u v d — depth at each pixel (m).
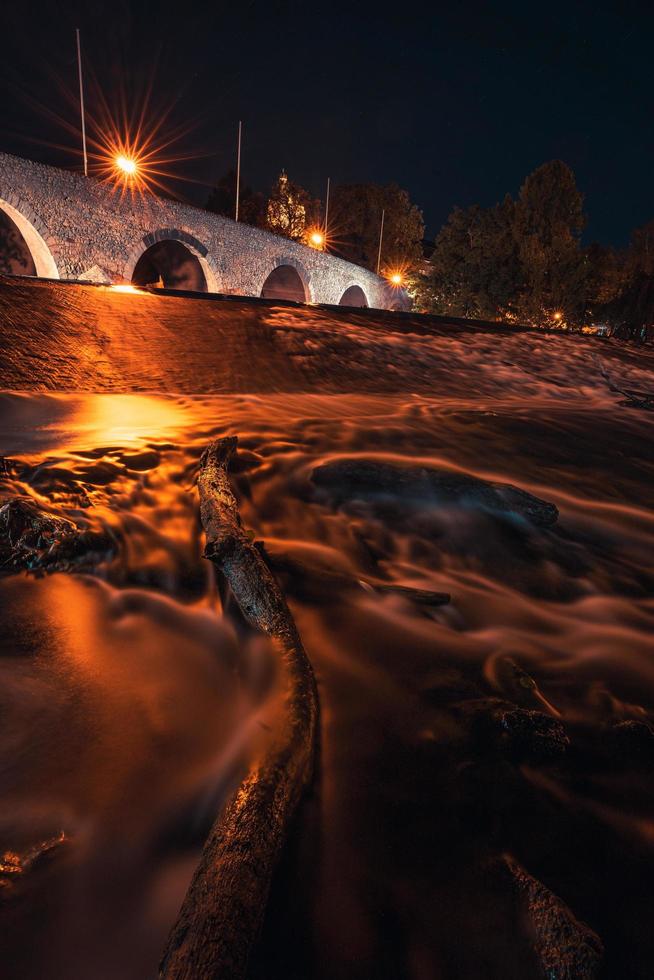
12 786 1.47
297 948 1.14
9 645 2.06
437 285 40.59
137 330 7.30
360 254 66.50
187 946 1.01
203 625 2.33
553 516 3.48
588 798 1.56
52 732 1.67
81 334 6.70
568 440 5.48
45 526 2.69
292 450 4.35
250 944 1.05
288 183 51.97
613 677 2.16
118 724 1.73
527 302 36.56
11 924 1.14
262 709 1.80
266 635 2.11
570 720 1.89
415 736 1.75
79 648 2.10
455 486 3.56
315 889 1.27
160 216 27.48
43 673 1.93
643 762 1.70
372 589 2.64
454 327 11.94
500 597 2.77
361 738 1.73
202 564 2.80
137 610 2.40
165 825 1.39
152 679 1.96
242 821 1.26
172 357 6.82
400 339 9.76
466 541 3.25
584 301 37.47
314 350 8.10
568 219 37.31
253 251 35.16
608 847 1.42
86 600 2.42
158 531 3.04
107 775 1.53
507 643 2.36
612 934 1.21
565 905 1.23
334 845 1.37
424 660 2.17
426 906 1.24
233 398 5.93
